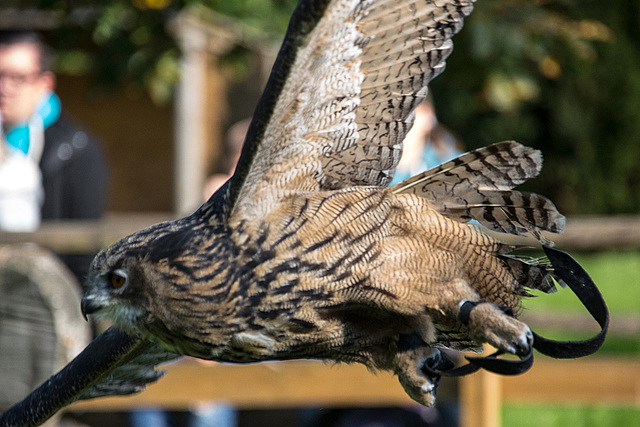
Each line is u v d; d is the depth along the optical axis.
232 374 10.51
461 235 6.77
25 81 11.03
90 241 11.06
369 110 6.79
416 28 6.69
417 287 6.62
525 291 7.00
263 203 6.44
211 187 12.78
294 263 6.40
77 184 11.37
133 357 7.44
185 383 10.55
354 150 6.80
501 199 6.83
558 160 33.75
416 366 6.62
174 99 20.19
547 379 10.77
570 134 32.75
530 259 6.90
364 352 6.84
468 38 15.48
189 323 6.41
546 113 33.19
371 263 6.55
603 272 28.84
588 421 14.76
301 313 6.48
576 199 34.34
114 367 7.26
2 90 11.02
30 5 15.38
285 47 5.91
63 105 20.20
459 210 6.89
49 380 7.45
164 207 20.75
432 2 6.65
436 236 6.71
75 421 12.25
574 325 12.81
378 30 6.61
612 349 18.30
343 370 10.41
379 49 6.66
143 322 6.54
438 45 6.78
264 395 10.50
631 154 33.59
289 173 6.51
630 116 32.94
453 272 6.74
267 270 6.37
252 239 6.38
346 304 6.57
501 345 6.30
